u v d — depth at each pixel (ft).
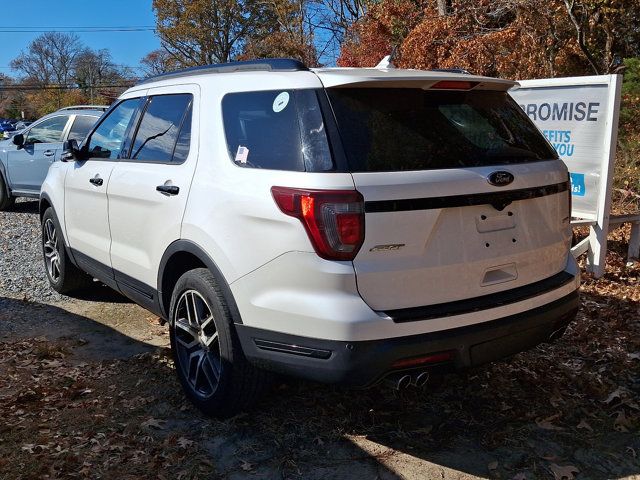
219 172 11.48
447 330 9.87
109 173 15.19
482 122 11.21
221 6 151.12
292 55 100.78
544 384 13.33
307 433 11.57
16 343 16.16
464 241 10.09
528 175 10.82
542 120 21.40
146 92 15.10
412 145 10.08
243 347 10.84
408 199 9.55
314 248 9.54
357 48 60.39
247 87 11.60
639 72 36.09
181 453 10.98
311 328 9.65
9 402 12.85
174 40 156.97
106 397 13.14
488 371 13.88
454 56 40.96
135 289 14.52
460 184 9.94
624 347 15.03
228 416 11.96
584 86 19.92
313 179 9.63
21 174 35.45
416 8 53.93
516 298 10.60
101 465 10.68
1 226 32.63
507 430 11.60
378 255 9.50
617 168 30.55
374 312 9.48
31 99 277.64
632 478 10.23
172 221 12.44
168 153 13.33
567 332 15.90
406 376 9.89
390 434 11.51
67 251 18.48
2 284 21.48
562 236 11.76
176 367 12.91
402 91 10.48
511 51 40.04
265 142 10.80
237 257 10.69
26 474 10.38
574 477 10.24
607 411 12.29
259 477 10.34
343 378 9.55
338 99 10.13
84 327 17.38
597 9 37.47
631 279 20.01
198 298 11.99
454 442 11.25
